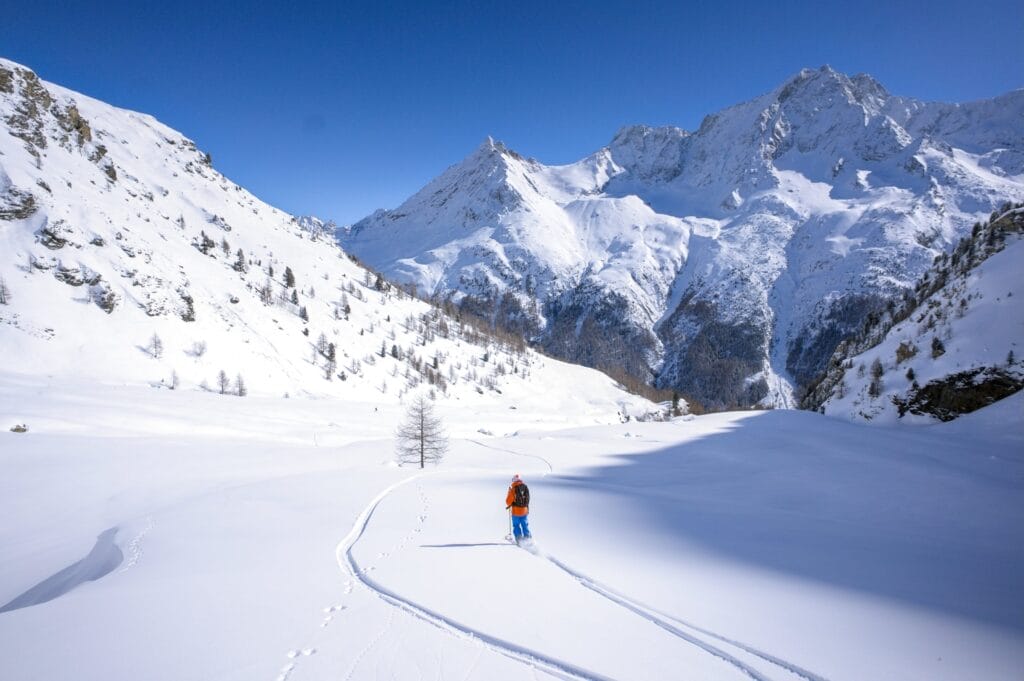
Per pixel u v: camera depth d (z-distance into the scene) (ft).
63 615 38.83
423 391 636.48
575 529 70.85
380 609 39.19
